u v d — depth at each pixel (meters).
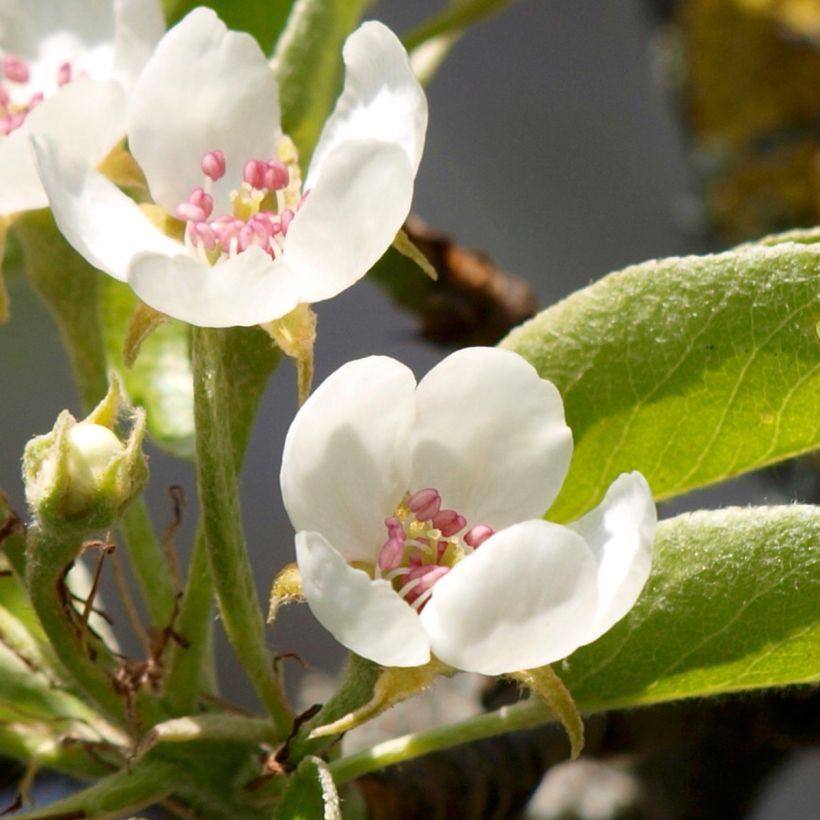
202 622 0.40
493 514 0.38
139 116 0.39
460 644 0.37
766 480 0.51
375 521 0.38
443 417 0.38
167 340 0.44
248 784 0.40
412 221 0.47
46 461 0.38
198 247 0.39
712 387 0.39
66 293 0.41
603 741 0.43
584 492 0.40
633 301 0.39
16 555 0.40
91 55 0.41
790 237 0.40
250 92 0.39
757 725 0.44
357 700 0.38
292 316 0.38
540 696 0.37
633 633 0.39
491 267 0.47
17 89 0.41
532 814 0.47
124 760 0.40
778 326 0.39
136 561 0.41
